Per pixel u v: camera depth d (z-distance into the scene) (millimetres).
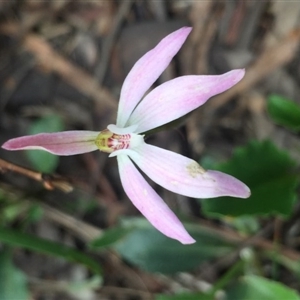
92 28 139
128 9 136
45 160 127
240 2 132
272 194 103
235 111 131
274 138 128
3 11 143
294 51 128
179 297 106
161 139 123
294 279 122
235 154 107
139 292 131
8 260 120
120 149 72
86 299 134
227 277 113
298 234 121
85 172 135
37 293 135
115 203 133
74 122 138
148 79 72
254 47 131
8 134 139
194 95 68
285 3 129
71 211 133
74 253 112
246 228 122
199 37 134
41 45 141
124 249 117
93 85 137
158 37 133
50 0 142
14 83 140
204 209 102
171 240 116
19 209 130
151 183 126
